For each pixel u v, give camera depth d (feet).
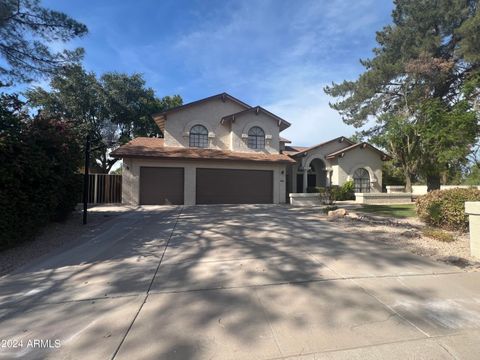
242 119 63.93
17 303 12.07
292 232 26.32
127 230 28.04
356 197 62.59
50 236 25.34
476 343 9.02
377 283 13.87
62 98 82.07
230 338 9.25
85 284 14.08
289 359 8.27
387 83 71.10
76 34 38.93
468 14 62.44
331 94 77.77
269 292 12.84
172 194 55.83
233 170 59.26
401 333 9.55
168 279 14.60
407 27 66.95
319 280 14.26
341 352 8.58
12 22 35.09
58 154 28.27
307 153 73.61
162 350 8.64
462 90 43.39
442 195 27.22
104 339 9.24
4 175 18.98
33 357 8.38
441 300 12.05
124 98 91.61
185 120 62.69
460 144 42.75
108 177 56.18
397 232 25.93
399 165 79.51
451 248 20.18
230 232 26.58
